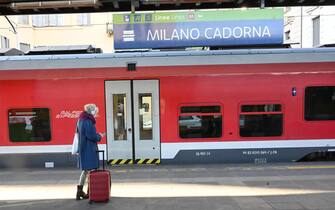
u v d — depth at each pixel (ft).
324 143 35.99
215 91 35.76
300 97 35.83
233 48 39.22
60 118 35.88
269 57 35.78
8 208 22.38
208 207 21.90
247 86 35.73
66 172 33.47
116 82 35.86
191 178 29.63
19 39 100.17
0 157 35.96
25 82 35.86
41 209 22.11
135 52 36.47
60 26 105.70
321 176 29.50
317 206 21.80
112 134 35.96
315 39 73.82
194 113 35.81
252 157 35.91
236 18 39.17
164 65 35.78
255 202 22.71
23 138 35.99
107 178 23.22
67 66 35.83
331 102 35.96
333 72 35.91
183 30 39.55
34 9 34.81
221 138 35.81
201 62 35.73
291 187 26.17
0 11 35.35
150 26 39.68
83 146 23.77
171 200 23.41
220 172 31.78
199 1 31.68
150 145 35.99
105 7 35.35
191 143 35.78
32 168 35.88
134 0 31.07
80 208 22.16
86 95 35.86
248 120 35.86
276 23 39.04
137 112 35.91
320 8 69.62
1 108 35.86
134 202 23.09
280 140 35.88
